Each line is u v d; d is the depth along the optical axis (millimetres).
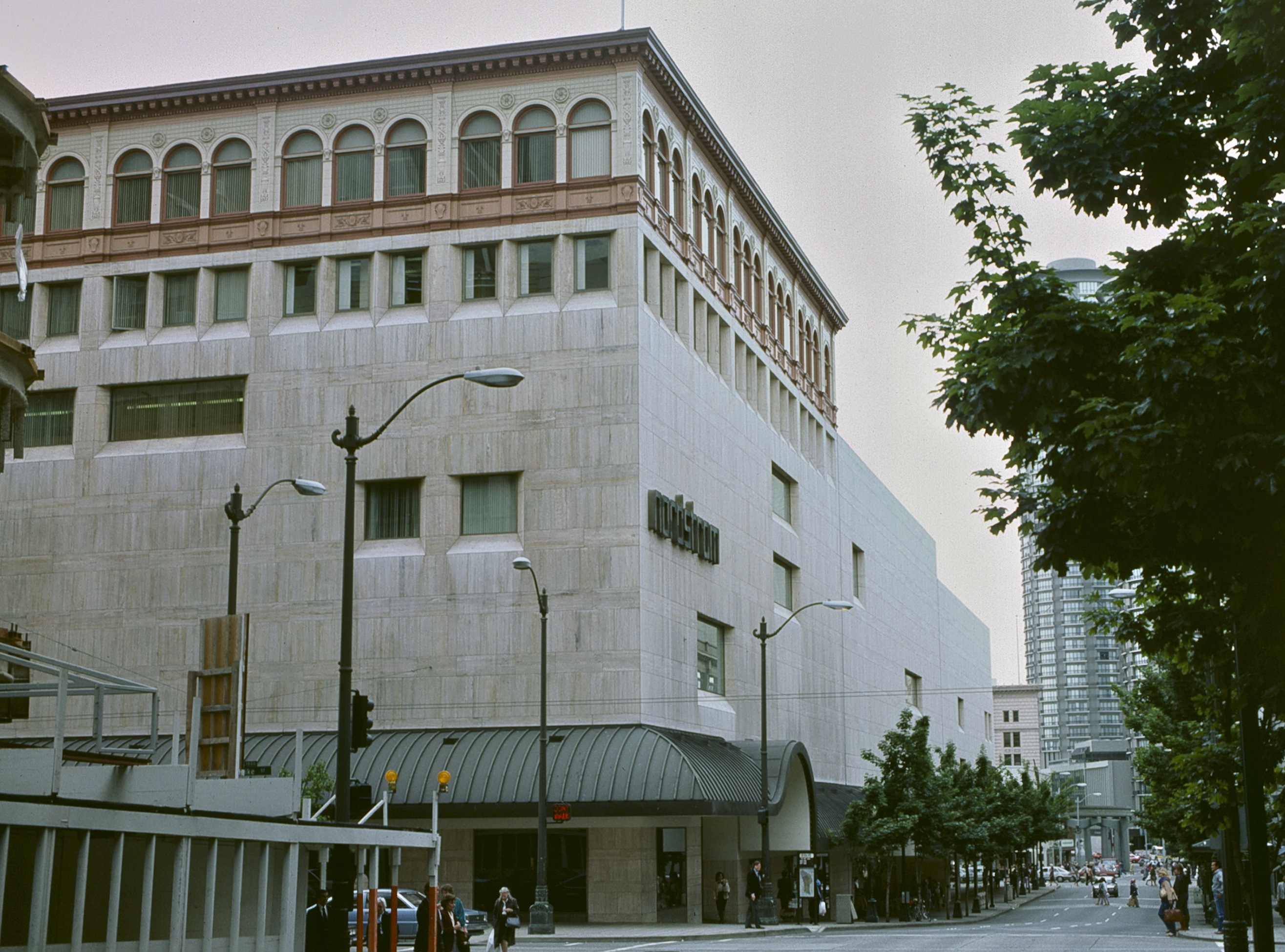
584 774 48750
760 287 71312
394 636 53312
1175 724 44594
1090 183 13695
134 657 55406
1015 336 13852
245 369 56188
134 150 58531
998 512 14883
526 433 53594
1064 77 14570
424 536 53750
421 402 54594
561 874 50406
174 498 56094
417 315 55281
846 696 81188
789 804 59125
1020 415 13852
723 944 41625
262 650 54188
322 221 56469
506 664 52344
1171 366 11953
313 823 15758
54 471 57312
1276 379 12109
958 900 74062
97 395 57375
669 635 54438
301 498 54938
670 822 50594
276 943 15023
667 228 57719
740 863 57219
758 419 68500
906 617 100375
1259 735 17547
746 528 65312
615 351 53438
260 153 57344
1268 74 12500
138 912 13250
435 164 55875
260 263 56781
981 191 14391
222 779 16672
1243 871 28469
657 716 52438
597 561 52250
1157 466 12273
